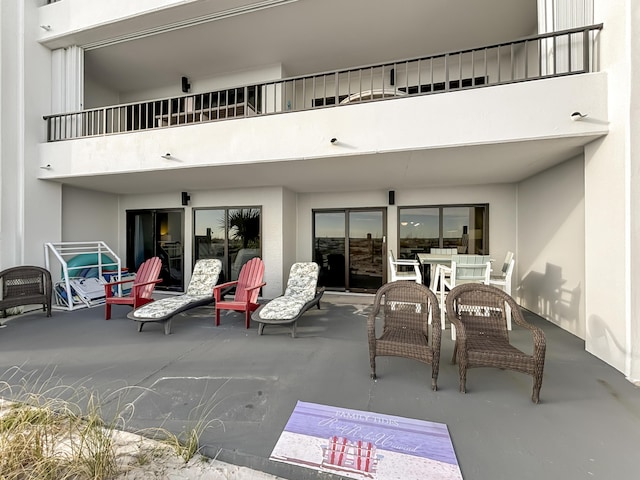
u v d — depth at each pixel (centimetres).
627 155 292
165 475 178
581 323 402
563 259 445
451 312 303
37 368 321
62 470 174
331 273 751
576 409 239
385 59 675
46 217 603
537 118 343
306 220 766
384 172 529
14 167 554
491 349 272
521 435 208
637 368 288
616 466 180
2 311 524
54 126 601
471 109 366
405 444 199
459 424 220
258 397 260
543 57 396
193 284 575
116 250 802
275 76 696
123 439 207
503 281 458
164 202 775
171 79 763
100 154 538
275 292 693
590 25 334
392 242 702
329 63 693
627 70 290
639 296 289
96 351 370
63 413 221
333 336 427
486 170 509
